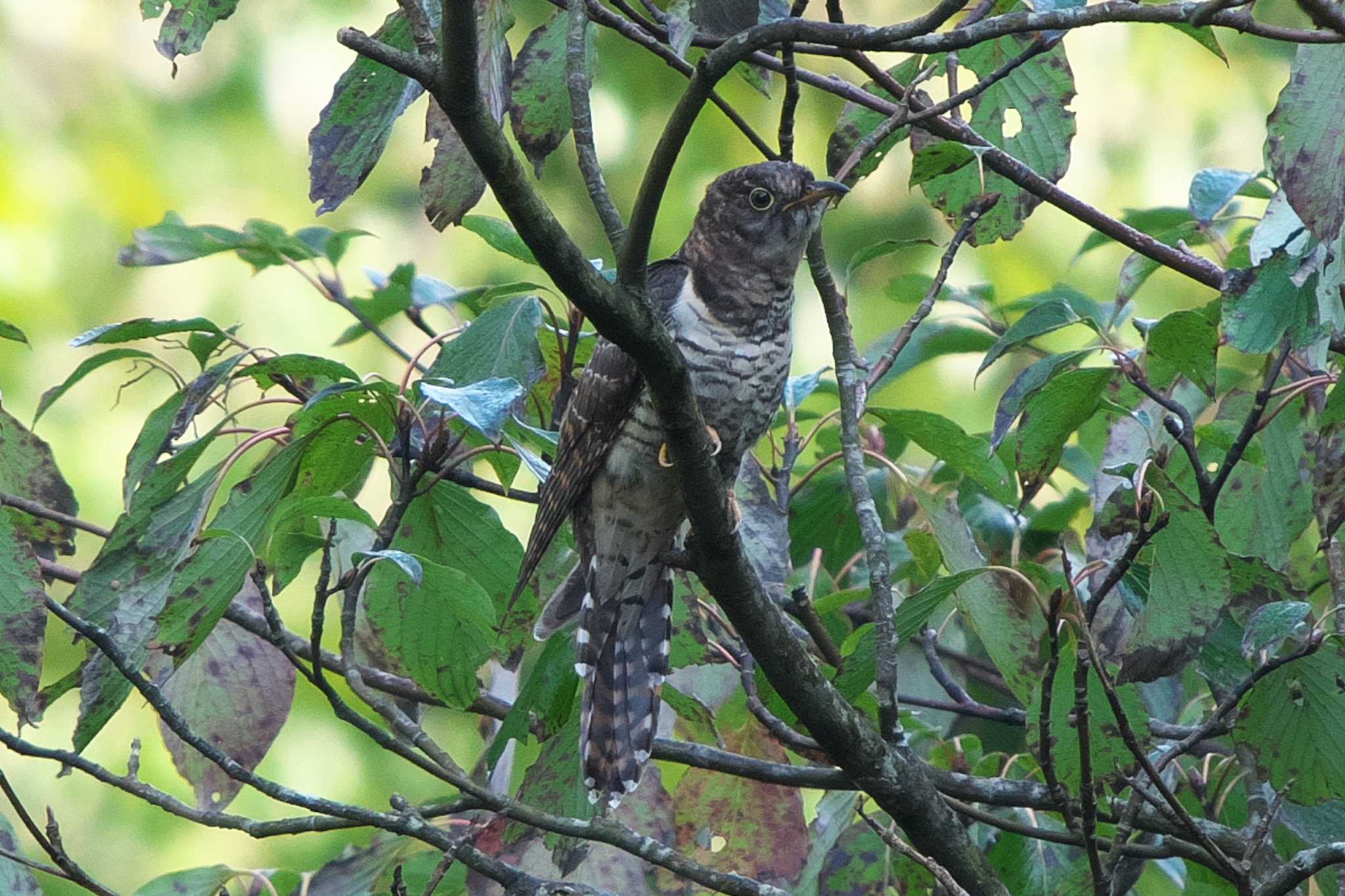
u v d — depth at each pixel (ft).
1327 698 19.56
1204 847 17.80
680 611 23.54
